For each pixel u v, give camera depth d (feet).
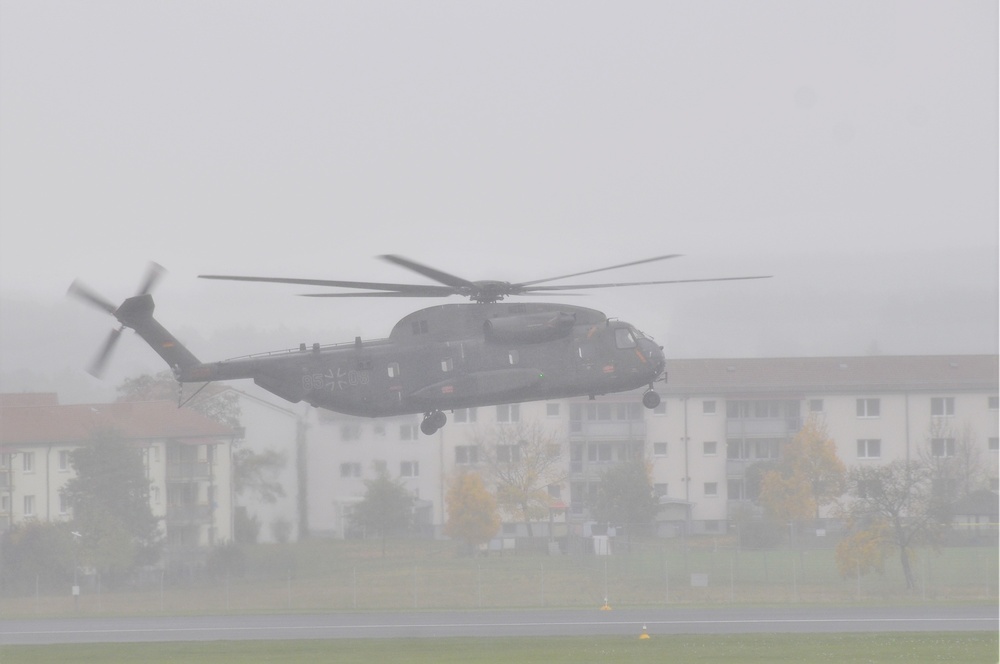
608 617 334.65
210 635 310.65
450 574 403.34
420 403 281.33
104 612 370.53
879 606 358.64
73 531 403.34
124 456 417.28
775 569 411.95
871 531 410.31
